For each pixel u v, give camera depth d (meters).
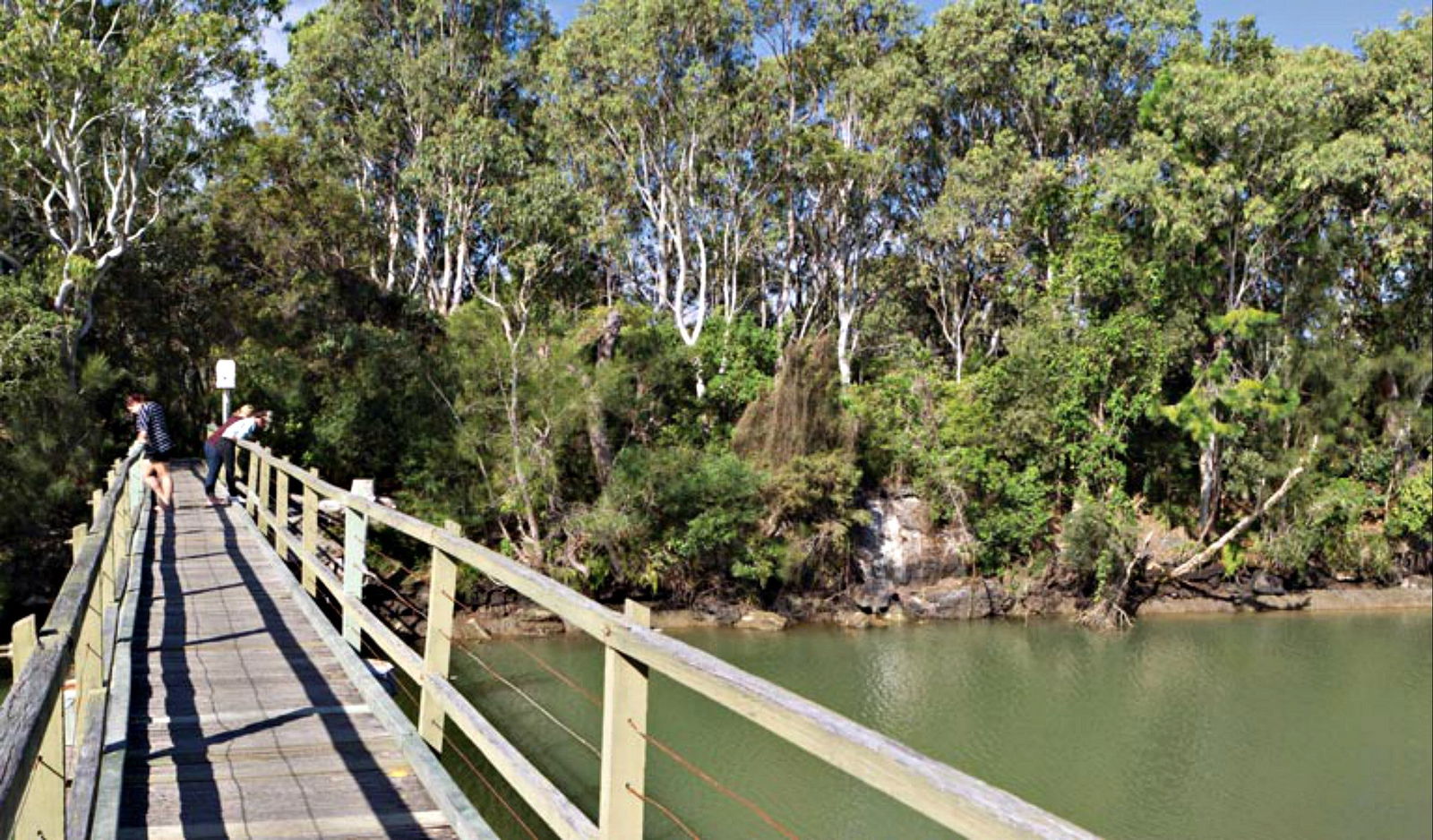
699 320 37.22
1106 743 17.94
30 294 23.97
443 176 37.94
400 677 16.08
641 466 25.95
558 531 26.14
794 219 41.03
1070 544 28.67
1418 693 21.88
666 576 26.47
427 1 39.69
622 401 28.36
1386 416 36.00
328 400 27.81
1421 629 28.94
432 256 44.50
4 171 25.84
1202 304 34.59
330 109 39.75
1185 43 37.78
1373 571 33.69
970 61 39.59
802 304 45.94
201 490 20.38
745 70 37.53
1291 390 32.34
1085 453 31.09
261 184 34.94
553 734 15.94
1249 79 31.50
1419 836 14.21
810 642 25.16
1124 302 33.72
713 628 26.05
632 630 2.81
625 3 37.00
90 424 22.52
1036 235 38.25
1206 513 32.44
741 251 40.12
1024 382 31.64
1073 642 26.02
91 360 23.61
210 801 4.63
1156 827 14.41
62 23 25.42
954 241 38.84
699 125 36.66
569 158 38.62
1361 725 19.45
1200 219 31.91
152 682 6.74
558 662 21.16
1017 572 29.56
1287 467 31.89
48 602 20.62
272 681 6.78
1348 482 34.09
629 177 38.66
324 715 6.01
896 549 28.66
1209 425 31.03
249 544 13.48
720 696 2.30
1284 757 17.56
